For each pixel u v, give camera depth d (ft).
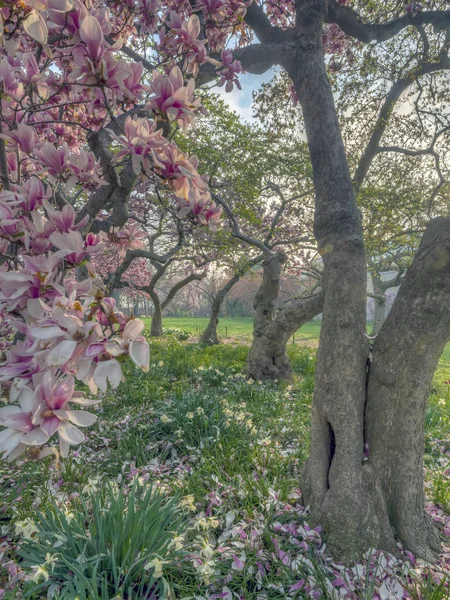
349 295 9.96
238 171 27.68
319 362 10.14
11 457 3.29
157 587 6.90
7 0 3.43
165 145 4.73
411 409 9.25
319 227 10.80
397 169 27.14
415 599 7.50
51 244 4.31
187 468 12.69
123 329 3.67
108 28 4.87
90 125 9.39
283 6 17.49
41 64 6.71
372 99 21.49
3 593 6.75
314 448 10.08
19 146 4.95
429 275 8.93
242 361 35.86
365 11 17.08
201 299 195.93
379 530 8.95
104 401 18.89
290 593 7.52
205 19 8.36
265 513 9.91
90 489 8.97
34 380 3.43
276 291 29.68
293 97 15.92
